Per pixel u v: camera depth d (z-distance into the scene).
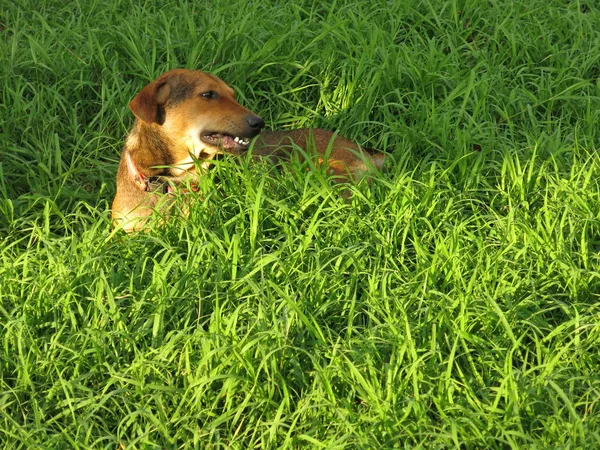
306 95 2.48
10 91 2.37
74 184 2.25
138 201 2.08
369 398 1.57
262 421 1.61
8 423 1.63
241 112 2.06
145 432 1.57
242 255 1.89
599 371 1.64
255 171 2.08
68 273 1.86
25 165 2.27
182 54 2.55
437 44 2.62
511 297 1.78
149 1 2.81
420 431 1.52
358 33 2.54
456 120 2.29
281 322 1.70
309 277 1.81
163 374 1.68
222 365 1.63
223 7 2.71
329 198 2.03
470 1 2.72
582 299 1.79
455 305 1.72
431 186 2.00
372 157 2.18
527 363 1.65
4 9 2.83
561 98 2.32
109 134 2.38
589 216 1.93
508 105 2.34
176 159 2.08
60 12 2.77
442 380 1.58
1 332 1.78
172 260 1.81
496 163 2.18
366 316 1.79
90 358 1.72
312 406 1.55
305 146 2.19
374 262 1.88
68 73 2.46
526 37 2.59
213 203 2.03
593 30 2.62
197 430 1.57
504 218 1.95
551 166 2.15
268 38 2.59
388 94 2.38
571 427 1.49
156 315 1.73
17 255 1.98
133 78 2.50
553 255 1.83
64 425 1.63
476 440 1.52
